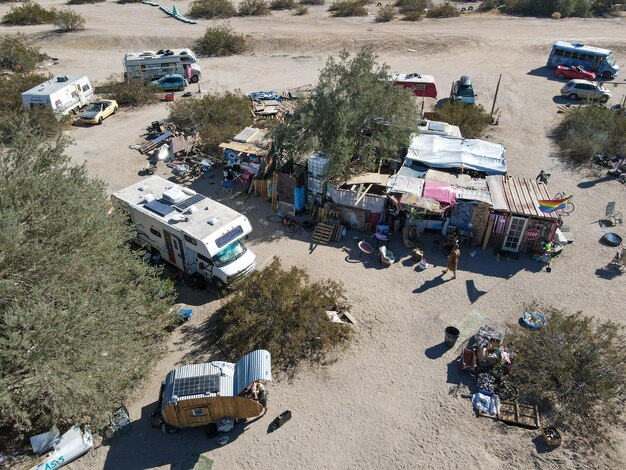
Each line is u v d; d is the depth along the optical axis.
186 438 13.44
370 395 14.59
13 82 34.97
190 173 26.94
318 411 14.12
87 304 12.72
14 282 12.56
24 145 15.27
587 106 31.67
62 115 32.12
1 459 12.65
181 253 18.77
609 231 22.12
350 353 16.03
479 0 66.69
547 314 17.27
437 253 20.83
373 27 53.59
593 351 14.66
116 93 36.97
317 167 22.25
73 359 12.30
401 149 25.44
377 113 24.09
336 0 67.56
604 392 13.98
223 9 59.38
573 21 54.25
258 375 13.04
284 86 39.69
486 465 12.67
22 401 11.69
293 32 51.62
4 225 12.27
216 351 16.05
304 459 12.86
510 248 20.97
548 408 14.12
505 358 15.06
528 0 57.09
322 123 23.48
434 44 48.09
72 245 13.74
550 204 19.47
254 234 22.20
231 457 12.91
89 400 12.88
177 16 57.91
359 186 22.64
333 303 17.72
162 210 18.92
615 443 13.18
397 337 16.62
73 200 14.54
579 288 18.84
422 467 12.66
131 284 15.48
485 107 35.47
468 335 16.64
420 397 14.52
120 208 17.92
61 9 62.44
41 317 11.84
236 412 13.29
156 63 38.91
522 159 28.34
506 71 42.47
